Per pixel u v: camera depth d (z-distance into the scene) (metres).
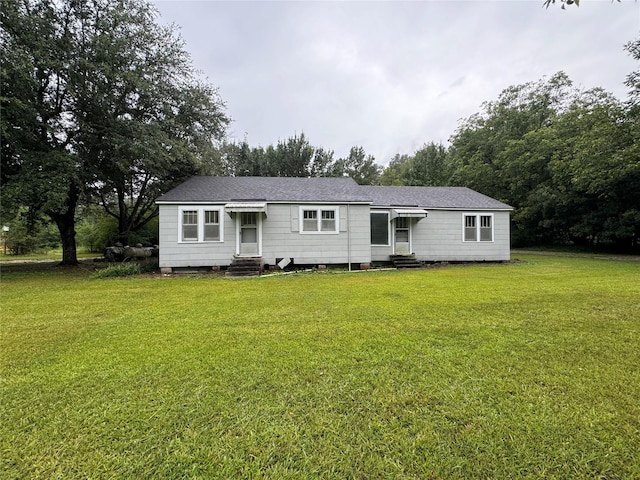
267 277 9.95
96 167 12.38
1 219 9.70
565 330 4.24
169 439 2.09
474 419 2.28
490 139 25.80
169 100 13.36
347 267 12.41
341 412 2.38
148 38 12.16
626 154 14.48
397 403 2.50
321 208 12.04
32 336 4.12
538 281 8.38
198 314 5.23
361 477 1.79
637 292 6.74
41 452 1.97
